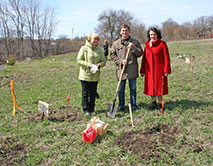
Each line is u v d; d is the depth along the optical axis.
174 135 3.40
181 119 3.98
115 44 4.49
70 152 3.12
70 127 3.90
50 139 3.48
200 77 7.28
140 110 4.57
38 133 3.67
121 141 3.34
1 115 4.70
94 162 2.88
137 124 3.90
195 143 3.15
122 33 4.28
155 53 4.30
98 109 4.91
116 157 2.96
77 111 4.78
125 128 3.82
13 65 16.08
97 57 4.36
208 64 9.90
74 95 6.26
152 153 2.95
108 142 3.33
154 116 4.23
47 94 6.50
